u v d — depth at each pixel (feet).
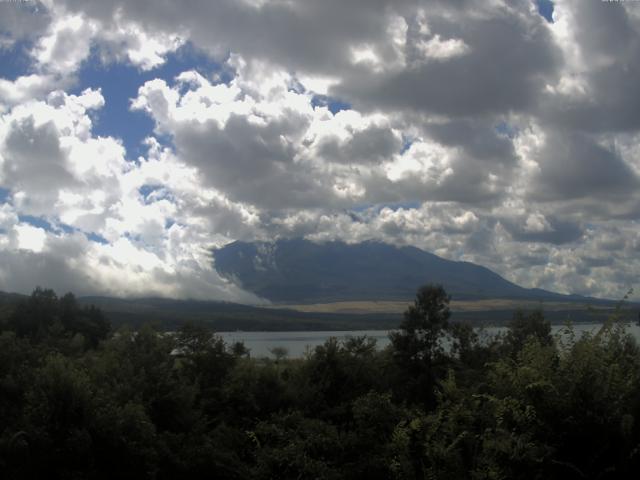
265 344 395.96
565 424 31.35
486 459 32.91
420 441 38.06
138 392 97.66
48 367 86.69
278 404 111.45
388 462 52.65
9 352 105.19
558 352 34.65
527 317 129.80
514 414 32.32
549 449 30.63
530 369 32.96
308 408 111.45
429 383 129.59
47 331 183.73
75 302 217.36
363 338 130.82
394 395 124.36
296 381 118.62
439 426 37.86
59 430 81.15
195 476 90.27
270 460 75.36
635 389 32.01
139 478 82.84
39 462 78.84
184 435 96.02
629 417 30.04
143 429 85.81
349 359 123.13
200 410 106.01
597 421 30.73
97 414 83.66
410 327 140.67
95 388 90.07
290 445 74.64
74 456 79.92
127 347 115.03
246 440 97.60
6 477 77.30
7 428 81.66
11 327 193.98
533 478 31.37
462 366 127.44
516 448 31.30
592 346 32.83
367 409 72.54
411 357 138.82
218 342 127.03
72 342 139.95
